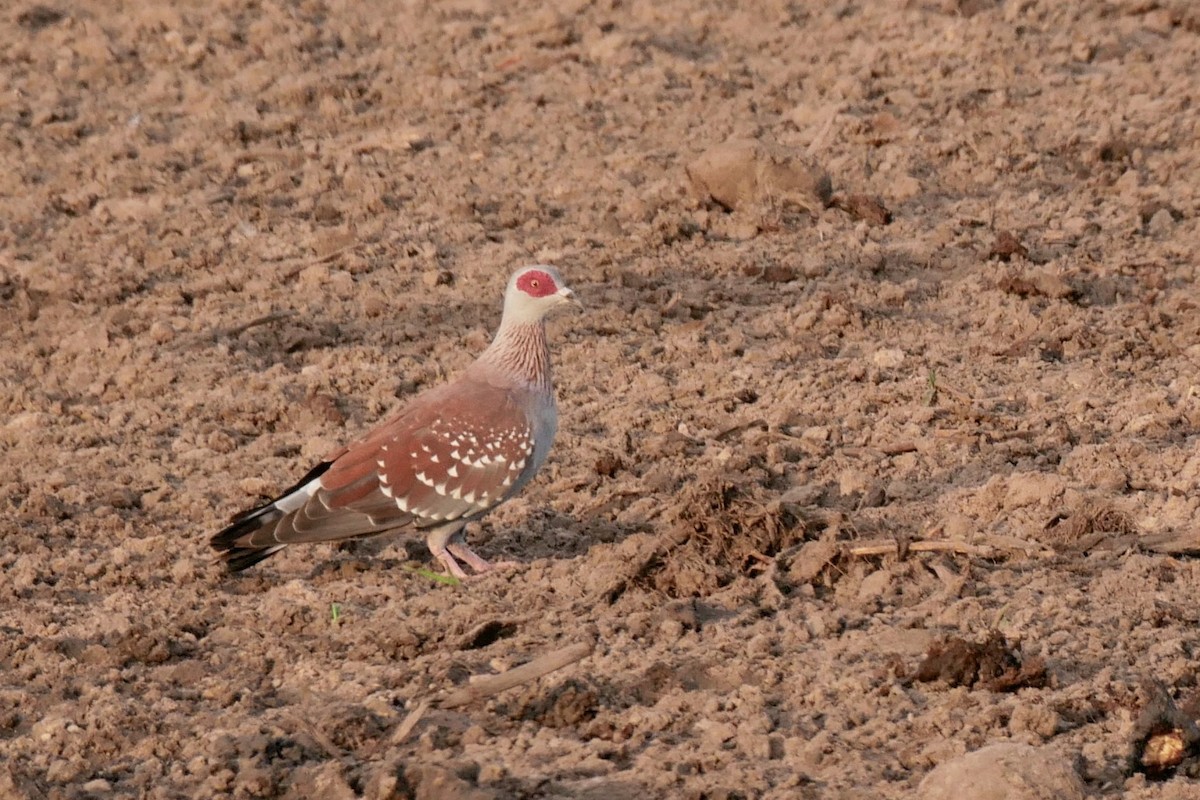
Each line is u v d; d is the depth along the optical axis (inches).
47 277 1112.2
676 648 652.7
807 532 737.0
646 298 1058.7
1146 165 1234.6
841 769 562.3
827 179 1185.4
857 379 940.6
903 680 619.8
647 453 851.4
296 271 1106.1
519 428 738.2
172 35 1520.7
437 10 1582.2
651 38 1492.4
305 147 1304.1
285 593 720.3
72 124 1352.1
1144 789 541.3
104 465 861.2
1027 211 1164.5
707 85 1390.3
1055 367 943.7
